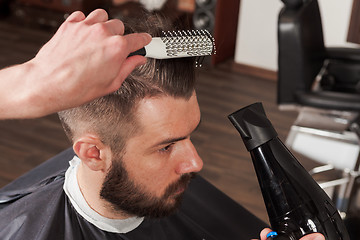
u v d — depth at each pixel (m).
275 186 0.62
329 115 2.01
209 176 2.29
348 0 2.95
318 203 0.62
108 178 0.64
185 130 0.60
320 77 2.23
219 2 3.27
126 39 0.38
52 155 2.40
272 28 3.23
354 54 2.23
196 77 0.61
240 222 0.91
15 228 0.73
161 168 0.63
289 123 2.77
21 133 2.54
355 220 1.98
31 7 3.85
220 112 2.85
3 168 2.27
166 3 3.54
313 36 2.08
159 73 0.57
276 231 0.63
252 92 3.13
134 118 0.58
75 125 0.61
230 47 3.57
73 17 0.40
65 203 0.75
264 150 0.62
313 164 2.38
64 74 0.35
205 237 0.88
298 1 1.95
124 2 3.61
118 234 0.76
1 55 3.40
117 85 0.39
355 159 1.98
